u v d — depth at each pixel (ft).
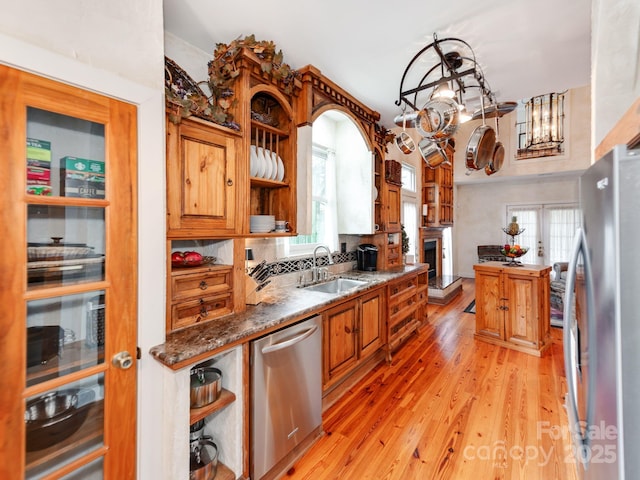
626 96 4.19
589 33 6.02
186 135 4.84
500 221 25.79
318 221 10.41
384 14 5.48
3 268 3.02
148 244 4.18
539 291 10.31
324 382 6.81
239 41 5.62
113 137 3.84
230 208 5.52
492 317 11.42
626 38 4.11
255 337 5.05
